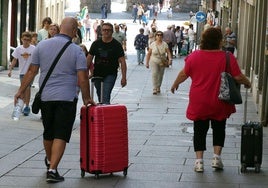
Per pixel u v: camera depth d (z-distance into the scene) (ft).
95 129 53.47
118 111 54.29
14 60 94.07
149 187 52.26
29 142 70.90
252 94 123.75
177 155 65.26
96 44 77.00
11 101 104.58
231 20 202.90
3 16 152.46
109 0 415.85
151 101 116.37
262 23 111.45
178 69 183.62
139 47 197.06
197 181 54.39
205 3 297.12
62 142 52.75
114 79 77.46
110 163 54.19
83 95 53.57
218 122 57.41
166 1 457.27
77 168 58.03
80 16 288.71
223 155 65.62
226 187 52.75
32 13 185.98
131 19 391.24
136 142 73.26
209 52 56.59
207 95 56.29
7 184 52.19
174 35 212.02
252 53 133.90
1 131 77.46
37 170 57.06
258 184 53.83
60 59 52.95
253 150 57.31
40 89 53.31
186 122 92.53
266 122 91.25
